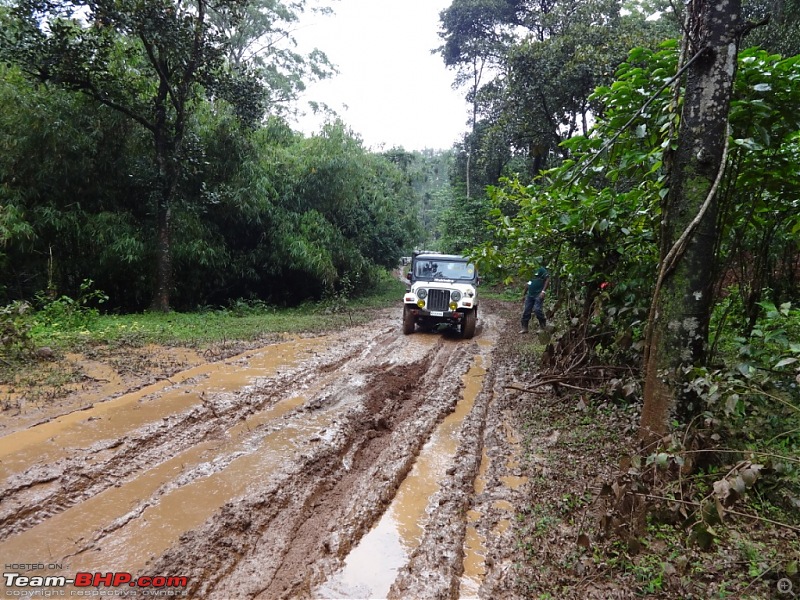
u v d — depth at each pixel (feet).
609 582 9.64
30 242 37.60
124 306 47.29
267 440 16.70
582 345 21.01
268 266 56.03
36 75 36.83
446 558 10.96
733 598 8.77
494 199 20.98
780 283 19.93
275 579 10.20
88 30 37.19
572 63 46.42
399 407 21.35
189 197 47.93
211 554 10.69
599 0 50.75
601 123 15.81
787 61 11.94
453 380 24.99
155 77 43.39
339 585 10.09
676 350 12.46
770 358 13.53
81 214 40.04
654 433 11.84
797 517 10.97
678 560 9.53
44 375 22.18
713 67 11.62
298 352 29.76
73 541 11.00
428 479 15.06
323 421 18.62
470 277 40.14
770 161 13.43
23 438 15.72
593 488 13.03
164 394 20.57
